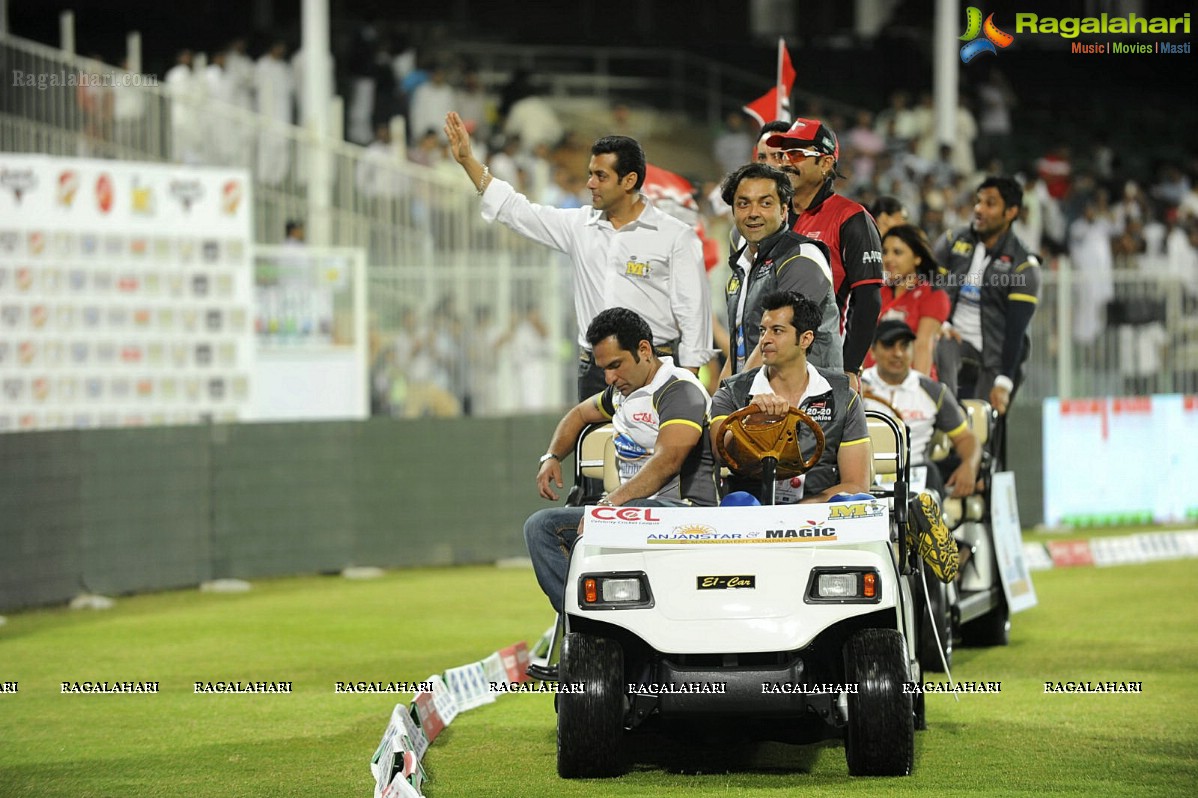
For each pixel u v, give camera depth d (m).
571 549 24.56
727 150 88.38
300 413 57.25
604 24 106.12
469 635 38.88
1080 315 62.56
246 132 59.50
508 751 26.61
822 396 25.58
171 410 53.94
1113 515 60.34
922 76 98.56
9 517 42.72
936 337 39.69
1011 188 39.97
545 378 59.97
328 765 25.80
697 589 23.58
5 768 25.86
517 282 59.97
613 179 30.30
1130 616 41.03
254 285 56.44
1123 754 25.86
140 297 53.28
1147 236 83.88
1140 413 60.59
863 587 23.50
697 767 25.12
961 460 35.25
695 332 30.67
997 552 36.06
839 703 24.11
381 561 51.84
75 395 52.56
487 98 92.75
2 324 51.53
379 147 72.19
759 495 26.17
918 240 37.97
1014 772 24.56
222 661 35.44
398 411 59.12
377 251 59.88
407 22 101.81
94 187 52.44
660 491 25.70
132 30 91.88
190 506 47.81
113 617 42.03
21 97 57.66
